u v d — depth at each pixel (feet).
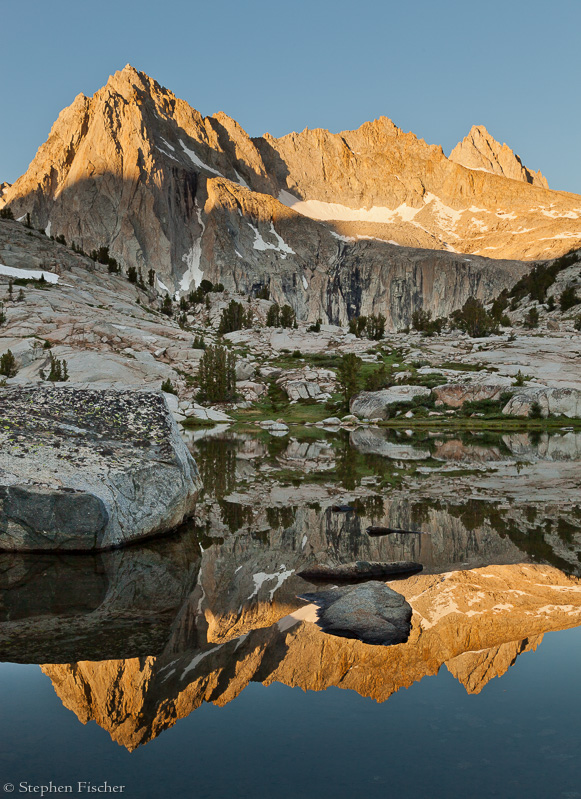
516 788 17.07
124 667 26.32
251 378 353.51
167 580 40.75
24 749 19.51
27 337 340.39
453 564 44.32
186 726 21.11
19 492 47.50
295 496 76.07
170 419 65.31
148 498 53.62
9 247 499.10
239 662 27.02
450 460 121.80
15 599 36.47
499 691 24.02
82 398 66.23
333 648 28.73
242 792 16.74
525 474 98.17
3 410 61.00
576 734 20.49
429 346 427.33
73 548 48.06
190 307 607.78
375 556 47.01
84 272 508.12
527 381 301.63
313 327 502.38
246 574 42.29
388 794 16.58
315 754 19.02
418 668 26.37
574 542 51.08
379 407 272.31
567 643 29.04
